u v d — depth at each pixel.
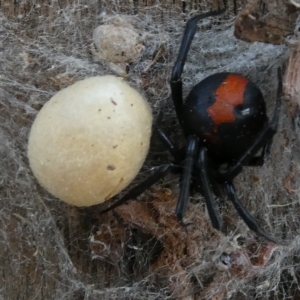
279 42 0.08
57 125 0.08
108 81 0.08
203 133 0.08
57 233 0.09
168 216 0.08
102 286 0.09
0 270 0.09
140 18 0.09
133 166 0.08
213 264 0.09
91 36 0.09
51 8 0.09
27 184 0.09
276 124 0.08
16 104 0.09
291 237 0.09
